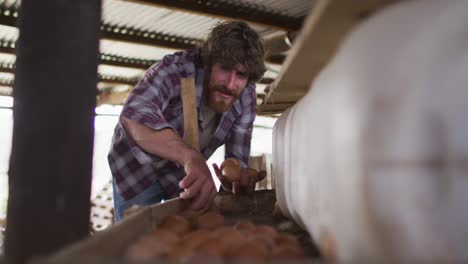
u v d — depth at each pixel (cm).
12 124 56
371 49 41
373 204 38
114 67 351
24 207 52
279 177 105
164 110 138
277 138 110
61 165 53
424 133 34
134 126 121
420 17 39
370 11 47
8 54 311
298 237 83
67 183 54
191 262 33
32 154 53
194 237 55
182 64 138
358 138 39
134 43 283
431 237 33
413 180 34
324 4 45
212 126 156
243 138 163
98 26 60
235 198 123
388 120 37
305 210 71
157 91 131
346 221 45
